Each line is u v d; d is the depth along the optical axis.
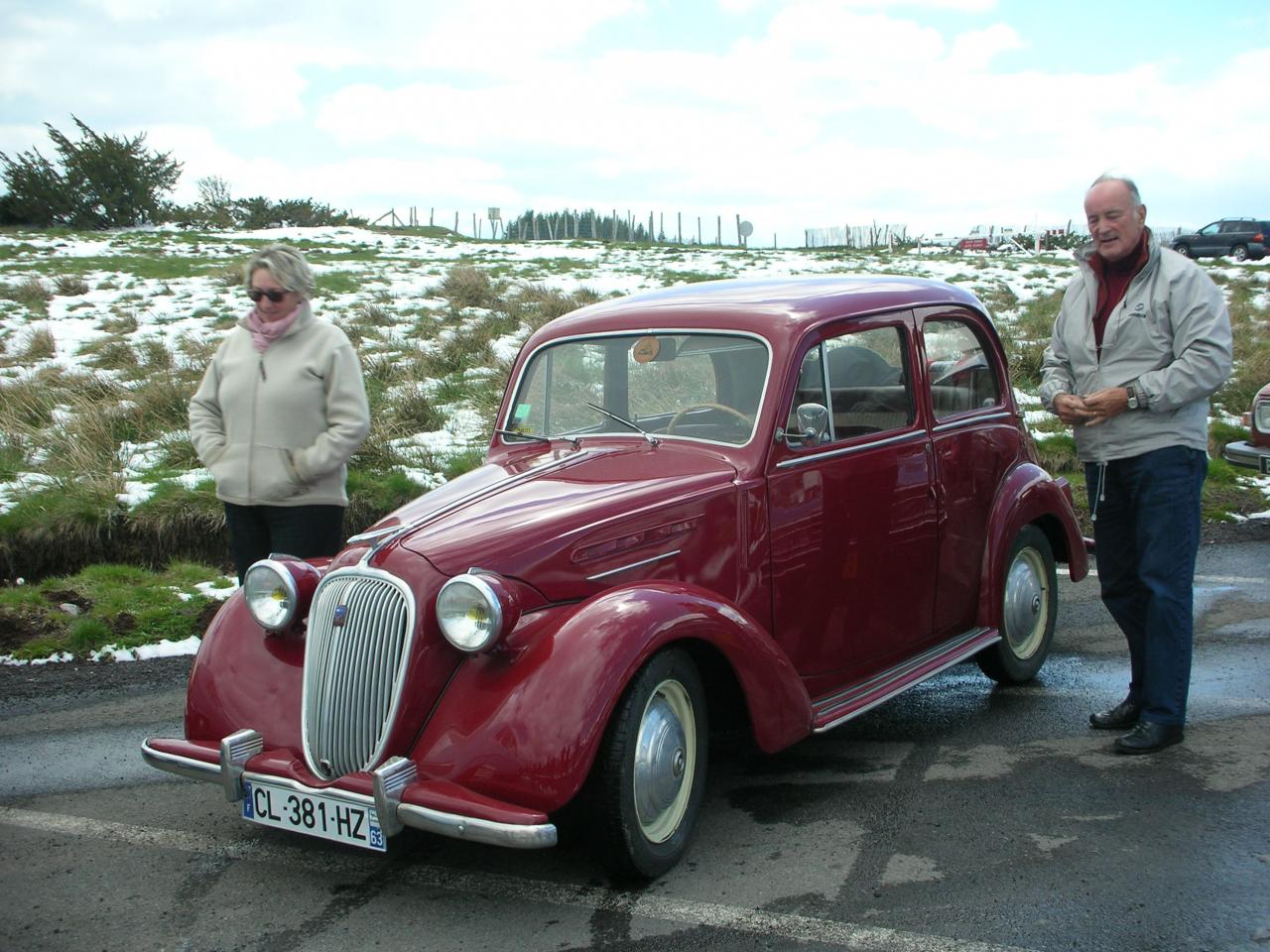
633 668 3.07
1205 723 4.49
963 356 4.89
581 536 3.44
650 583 3.38
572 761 2.94
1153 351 4.12
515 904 3.15
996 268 26.25
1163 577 4.15
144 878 3.37
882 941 2.87
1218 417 11.47
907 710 4.84
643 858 3.18
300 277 4.49
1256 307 17.80
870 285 4.58
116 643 5.86
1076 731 4.48
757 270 25.17
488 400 11.29
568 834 3.42
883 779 4.02
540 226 56.00
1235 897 3.05
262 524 4.68
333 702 3.25
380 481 8.50
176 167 44.44
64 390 11.42
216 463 4.61
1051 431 10.45
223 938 2.99
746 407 3.96
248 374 4.53
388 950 2.91
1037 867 3.27
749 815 3.74
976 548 4.79
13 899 3.24
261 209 44.28
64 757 4.41
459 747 3.04
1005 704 4.88
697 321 4.18
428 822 2.94
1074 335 4.33
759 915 3.03
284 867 3.44
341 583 3.33
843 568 4.12
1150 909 2.99
